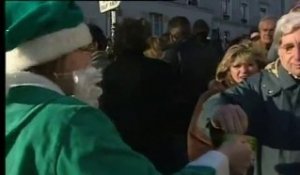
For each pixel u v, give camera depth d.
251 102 2.07
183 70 1.85
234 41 2.10
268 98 2.09
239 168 1.57
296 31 2.06
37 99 1.48
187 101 1.83
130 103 1.73
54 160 1.38
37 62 1.48
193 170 1.49
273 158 2.05
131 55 1.76
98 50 1.65
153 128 1.71
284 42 2.10
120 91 1.74
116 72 1.75
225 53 2.08
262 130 2.07
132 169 1.41
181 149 1.72
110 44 1.69
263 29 2.16
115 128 1.51
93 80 1.61
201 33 1.86
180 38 1.81
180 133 1.76
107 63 1.75
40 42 1.45
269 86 2.10
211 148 1.61
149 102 1.75
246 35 2.13
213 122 1.67
